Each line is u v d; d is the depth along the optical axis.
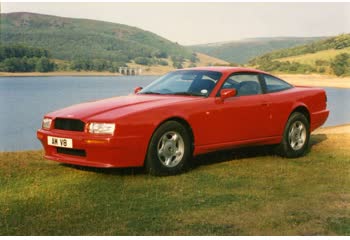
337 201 4.53
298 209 4.25
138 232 3.59
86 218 3.91
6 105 67.81
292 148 6.82
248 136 6.32
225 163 6.35
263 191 4.85
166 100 5.74
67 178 5.35
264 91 6.66
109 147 5.09
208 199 4.51
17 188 4.89
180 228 3.69
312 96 7.27
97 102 5.98
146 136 5.28
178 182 5.19
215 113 5.89
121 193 4.71
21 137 34.38
